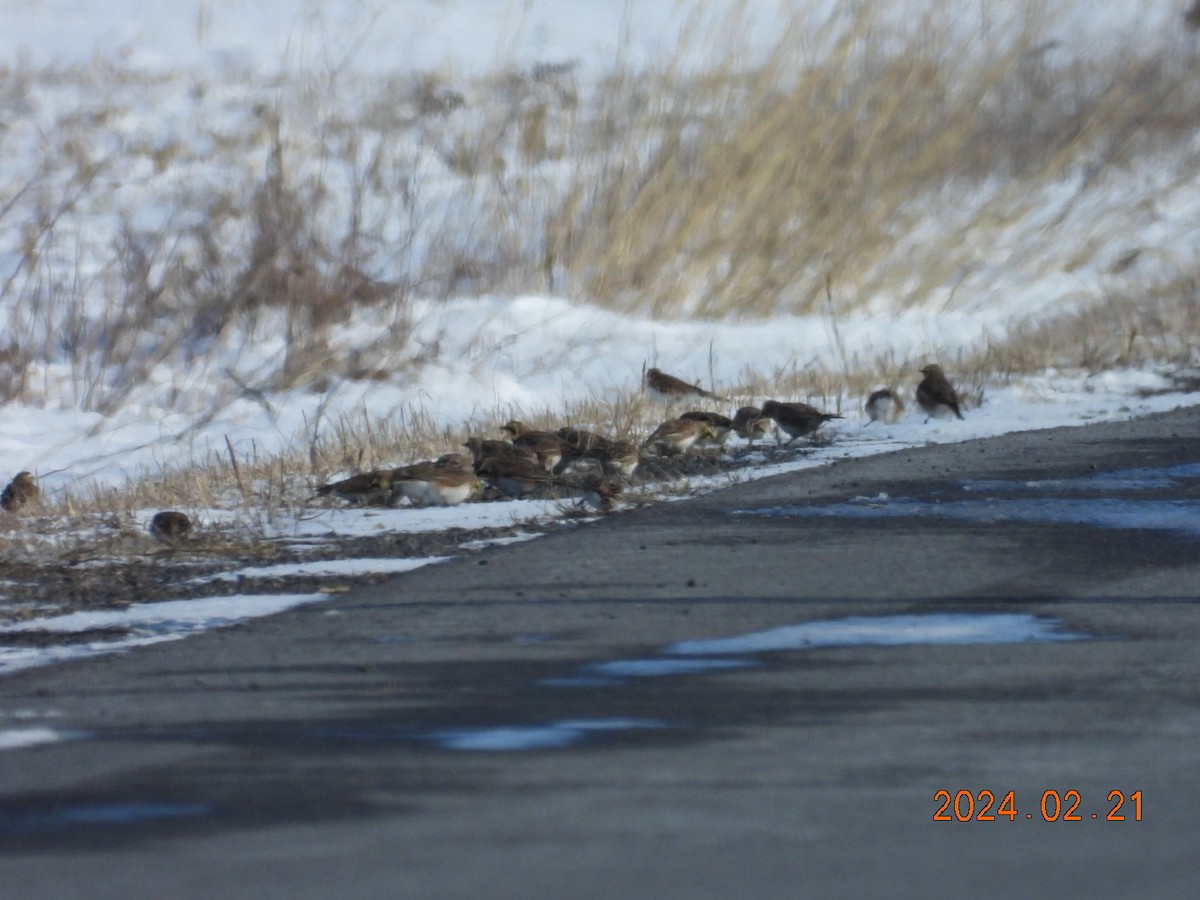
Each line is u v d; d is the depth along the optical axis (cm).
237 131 11644
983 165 10981
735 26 9731
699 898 1752
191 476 5309
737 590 3484
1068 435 5631
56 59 13438
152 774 2295
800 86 9194
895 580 3556
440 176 10594
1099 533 4066
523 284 8594
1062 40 12656
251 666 2948
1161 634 3052
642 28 13975
